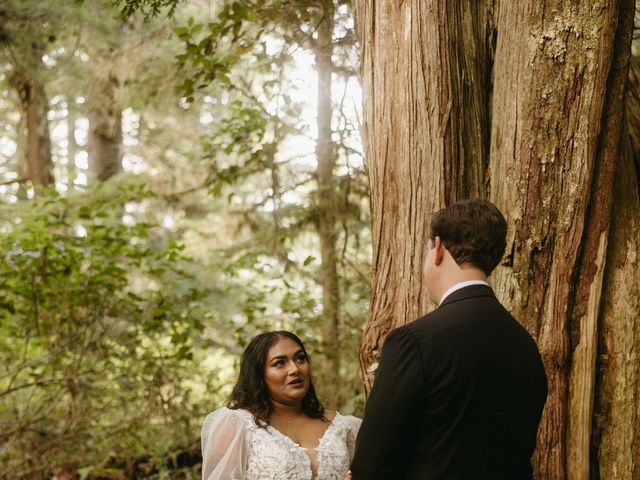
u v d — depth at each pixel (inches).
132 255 238.1
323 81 248.1
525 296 100.5
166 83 306.7
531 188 100.3
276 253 296.5
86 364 256.8
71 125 555.5
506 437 70.5
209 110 345.1
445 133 107.6
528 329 100.3
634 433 104.3
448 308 73.0
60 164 539.5
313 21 209.0
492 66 112.5
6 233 238.1
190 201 362.0
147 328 249.9
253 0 213.2
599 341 105.3
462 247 75.1
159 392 256.5
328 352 262.7
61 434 247.6
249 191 340.2
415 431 71.0
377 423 70.6
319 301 280.5
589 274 100.9
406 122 109.4
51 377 250.5
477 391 69.2
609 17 99.3
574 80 99.2
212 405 272.7
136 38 337.1
